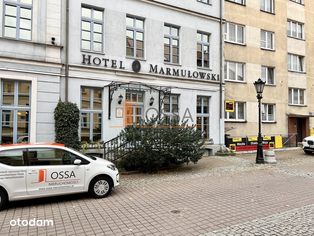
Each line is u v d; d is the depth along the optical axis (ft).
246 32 68.23
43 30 39.75
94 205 22.86
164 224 18.25
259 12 71.05
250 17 69.21
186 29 54.19
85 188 24.66
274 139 68.54
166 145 36.86
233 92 65.41
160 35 50.93
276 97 73.31
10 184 21.88
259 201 23.67
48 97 39.47
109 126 44.57
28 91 38.75
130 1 47.70
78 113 40.11
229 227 17.54
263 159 45.57
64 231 17.30
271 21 73.36
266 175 35.91
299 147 72.18
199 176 35.24
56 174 23.52
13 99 37.76
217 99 57.57
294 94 78.48
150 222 18.67
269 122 71.56
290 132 76.18
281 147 69.82
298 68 80.23
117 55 45.98
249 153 59.16
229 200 24.02
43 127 38.96
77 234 16.80
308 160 49.60
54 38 40.29
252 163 45.37
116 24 46.14
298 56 80.33
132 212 20.89
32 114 38.22
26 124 38.47
